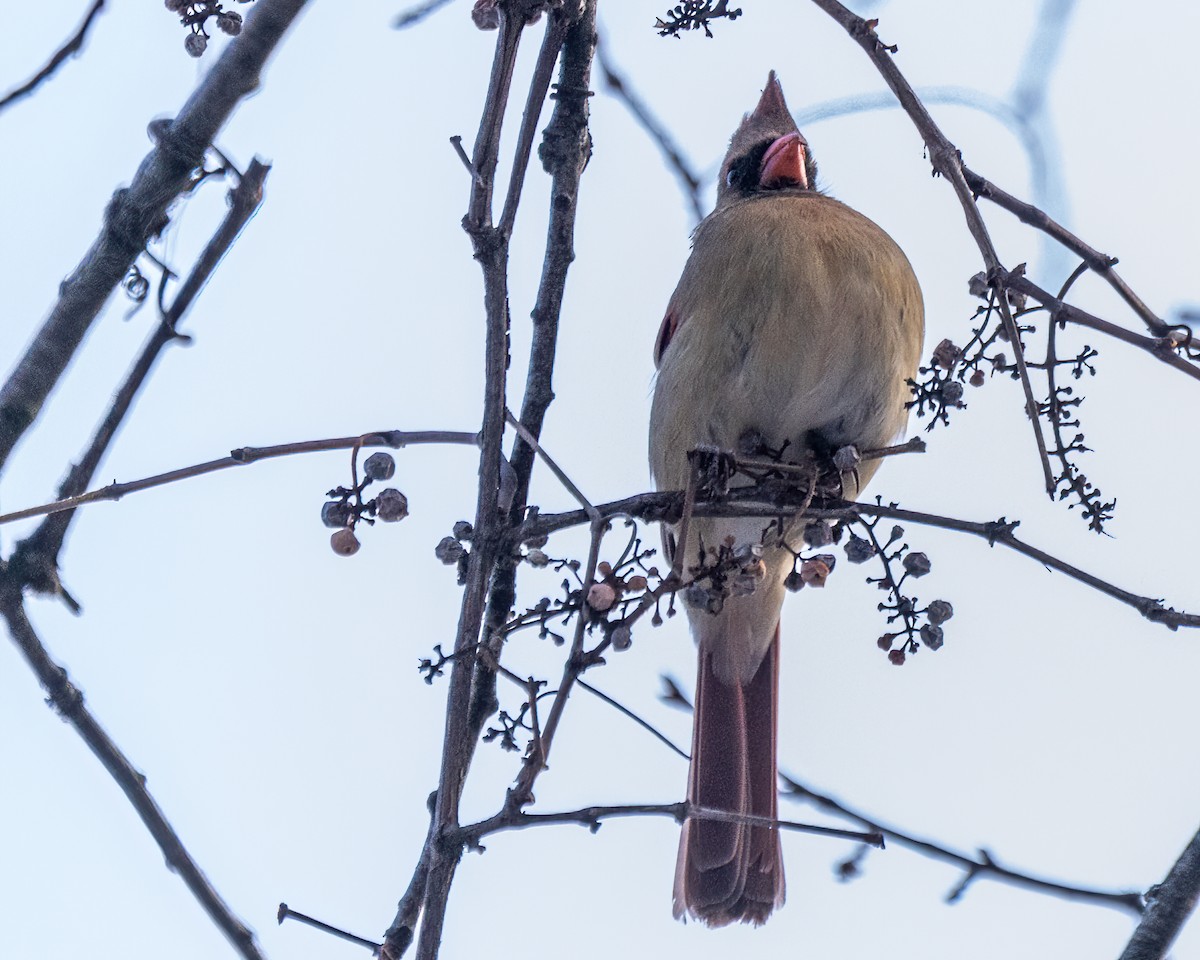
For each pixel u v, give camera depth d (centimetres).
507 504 535
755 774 798
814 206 788
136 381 652
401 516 498
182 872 630
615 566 476
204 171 653
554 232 620
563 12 499
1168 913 580
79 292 618
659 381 772
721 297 746
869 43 540
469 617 465
